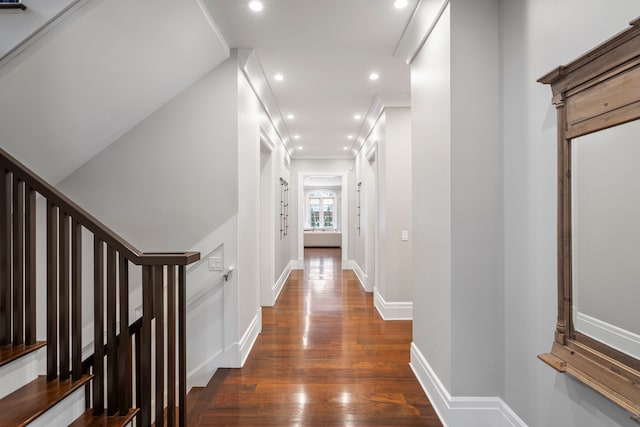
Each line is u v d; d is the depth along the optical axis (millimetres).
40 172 2625
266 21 2508
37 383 1671
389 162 4215
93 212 2936
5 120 2037
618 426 1274
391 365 2994
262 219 4926
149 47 2256
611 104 1264
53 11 1792
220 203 2941
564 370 1468
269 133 4516
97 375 1704
